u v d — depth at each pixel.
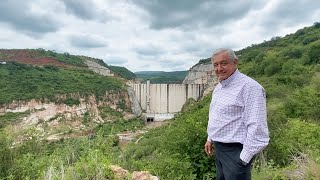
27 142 8.15
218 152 4.28
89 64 185.75
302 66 67.06
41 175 5.85
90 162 5.25
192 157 8.22
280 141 11.14
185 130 8.59
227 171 4.14
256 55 102.44
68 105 111.88
